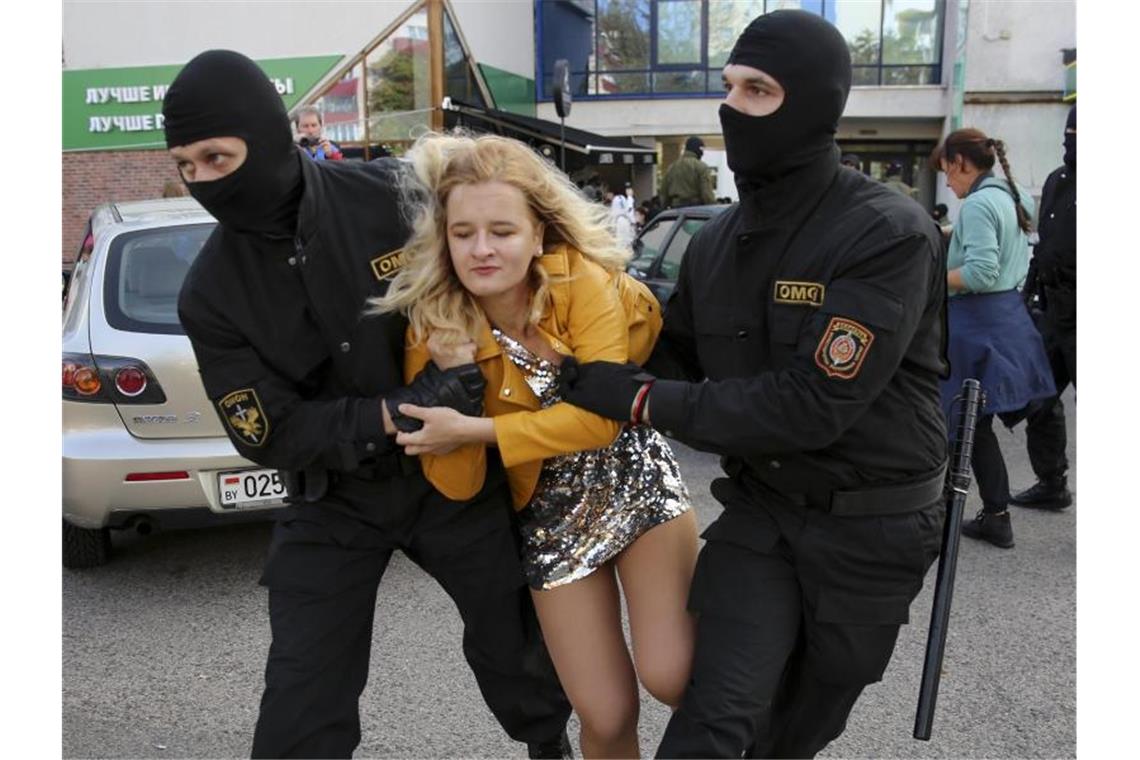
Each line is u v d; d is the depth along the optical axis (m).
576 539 2.14
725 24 18.77
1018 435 6.62
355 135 14.83
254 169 1.83
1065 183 4.44
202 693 3.34
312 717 1.95
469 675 3.43
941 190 18.38
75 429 3.95
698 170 9.15
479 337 2.04
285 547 2.09
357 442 1.95
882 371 1.82
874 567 1.97
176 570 4.43
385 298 1.96
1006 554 4.44
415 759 2.92
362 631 2.09
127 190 15.90
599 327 2.03
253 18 15.03
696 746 1.82
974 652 3.51
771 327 1.94
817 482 1.95
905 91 18.34
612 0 19.05
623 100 19.12
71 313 4.18
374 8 14.72
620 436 2.18
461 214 1.92
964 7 15.46
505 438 1.96
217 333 1.99
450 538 2.12
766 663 1.90
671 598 2.14
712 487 2.18
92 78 15.66
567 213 2.04
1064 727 3.02
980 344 4.36
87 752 2.97
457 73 15.56
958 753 2.89
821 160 1.91
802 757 2.22
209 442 3.97
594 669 2.14
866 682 2.06
